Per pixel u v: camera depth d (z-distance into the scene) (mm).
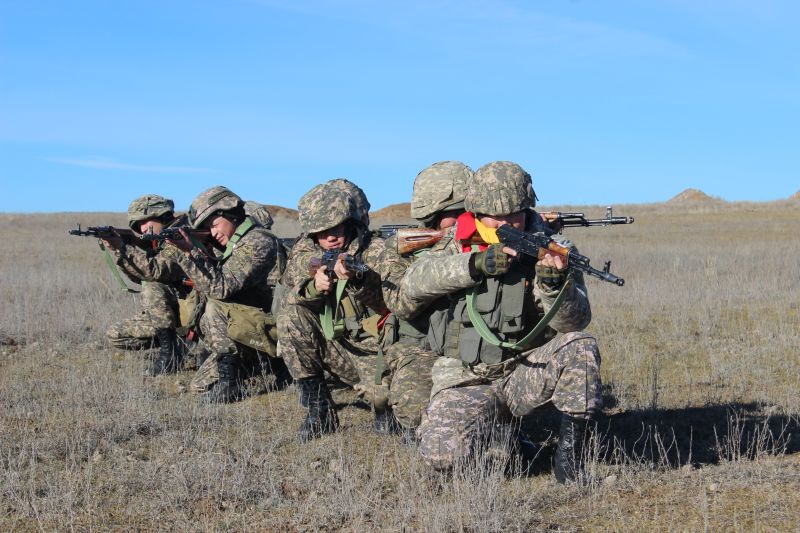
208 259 6891
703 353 8273
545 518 4180
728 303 11289
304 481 4801
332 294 5609
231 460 5082
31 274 15461
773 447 5168
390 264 5375
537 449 5273
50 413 6359
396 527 4113
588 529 4035
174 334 8094
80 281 14391
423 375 5180
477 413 4648
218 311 6816
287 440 5715
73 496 4594
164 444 5625
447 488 4516
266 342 6809
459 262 4488
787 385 6949
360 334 5633
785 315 10141
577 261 4148
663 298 11742
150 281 7875
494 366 4738
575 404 4449
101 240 7609
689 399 6570
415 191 5398
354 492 4539
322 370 5832
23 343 9328
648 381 7199
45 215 47281
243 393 6996
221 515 4387
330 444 5555
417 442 5176
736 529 3920
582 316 4484
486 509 4156
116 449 5473
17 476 4824
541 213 6160
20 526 4254
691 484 4594
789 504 4234
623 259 19094
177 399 6926
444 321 4848
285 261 6938
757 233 30438
